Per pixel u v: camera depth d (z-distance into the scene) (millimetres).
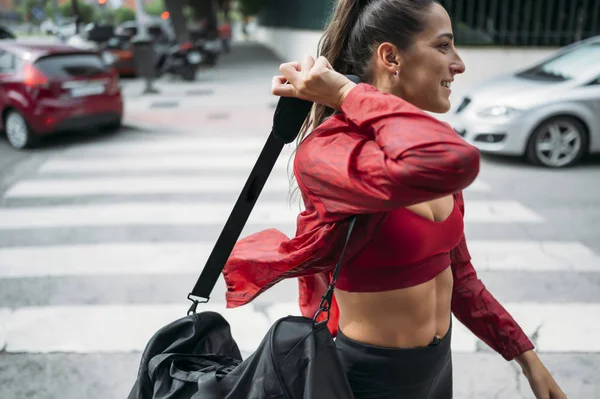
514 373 3027
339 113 1088
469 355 3199
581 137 7102
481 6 11250
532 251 4578
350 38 1196
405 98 1146
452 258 1410
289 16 22359
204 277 1253
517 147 7113
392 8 1108
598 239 4816
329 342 1085
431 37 1097
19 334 3443
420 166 898
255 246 1261
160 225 5289
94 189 6465
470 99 7516
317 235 1123
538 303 3740
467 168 898
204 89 14586
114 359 3195
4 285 4094
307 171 1072
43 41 9289
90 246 4812
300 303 1479
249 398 1085
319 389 1052
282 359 1067
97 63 8984
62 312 3705
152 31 20375
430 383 1259
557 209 5617
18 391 2918
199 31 22219
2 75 8422
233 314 3668
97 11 43594
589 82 7102
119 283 4109
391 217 1087
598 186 6387
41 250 4738
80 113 8609
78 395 2893
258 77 17109
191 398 1151
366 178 975
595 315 3580
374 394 1221
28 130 8352
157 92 13930
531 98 7055
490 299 1430
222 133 9391
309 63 1082
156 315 3654
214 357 1330
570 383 2928
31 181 6832
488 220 5316
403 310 1176
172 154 8047
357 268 1163
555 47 11305
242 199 1170
